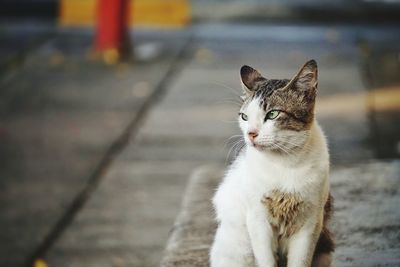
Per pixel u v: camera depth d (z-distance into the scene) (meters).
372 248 6.27
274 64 15.14
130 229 9.68
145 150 11.71
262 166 5.08
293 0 18.81
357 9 18.19
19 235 9.76
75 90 14.33
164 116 12.90
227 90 13.98
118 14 16.11
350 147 11.14
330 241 5.43
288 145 5.08
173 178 10.84
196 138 11.98
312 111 5.25
